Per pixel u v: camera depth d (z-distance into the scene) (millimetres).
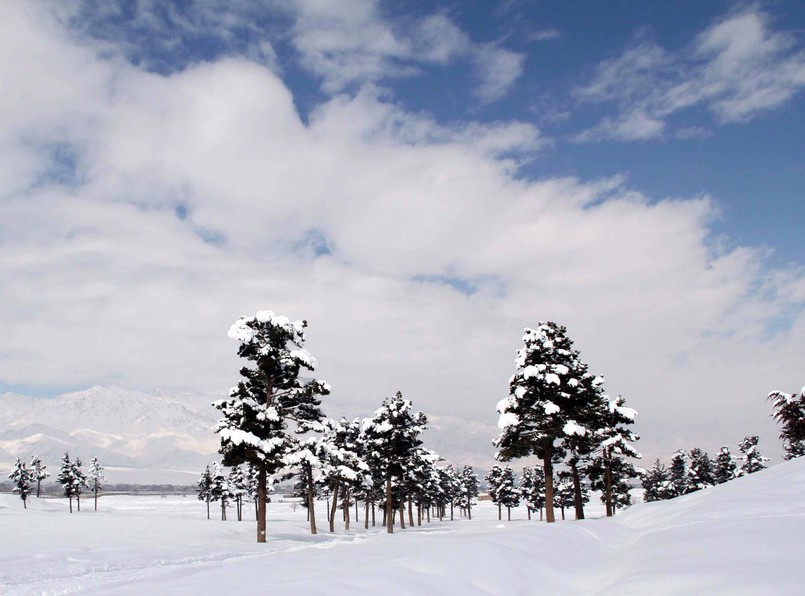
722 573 8672
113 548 25500
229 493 96125
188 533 35656
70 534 31469
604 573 11820
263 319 33188
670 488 75312
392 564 11000
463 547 12680
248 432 31875
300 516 116500
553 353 34125
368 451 55812
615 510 71438
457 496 132625
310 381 34438
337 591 8930
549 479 33219
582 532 17734
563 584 11188
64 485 110812
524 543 14078
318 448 44469
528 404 34188
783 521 13344
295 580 9945
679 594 8062
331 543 28125
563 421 33312
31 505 118438
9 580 17453
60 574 18656
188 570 17391
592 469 40156
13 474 113562
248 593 8891
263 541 32219
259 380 33875
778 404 38906
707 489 27531
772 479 22391
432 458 73500
